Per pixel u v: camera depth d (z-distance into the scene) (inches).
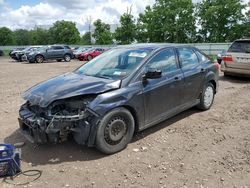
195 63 259.1
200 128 232.2
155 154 188.1
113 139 186.1
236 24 2358.5
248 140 209.8
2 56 1866.4
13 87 459.8
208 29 2429.9
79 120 175.0
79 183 157.2
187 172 166.2
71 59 1282.0
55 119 171.9
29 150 196.4
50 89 187.2
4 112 291.9
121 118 189.5
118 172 167.2
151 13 2491.4
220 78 483.8
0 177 163.3
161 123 241.9
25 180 160.4
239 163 176.4
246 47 448.1
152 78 200.1
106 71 211.9
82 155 187.3
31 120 179.9
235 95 348.8
